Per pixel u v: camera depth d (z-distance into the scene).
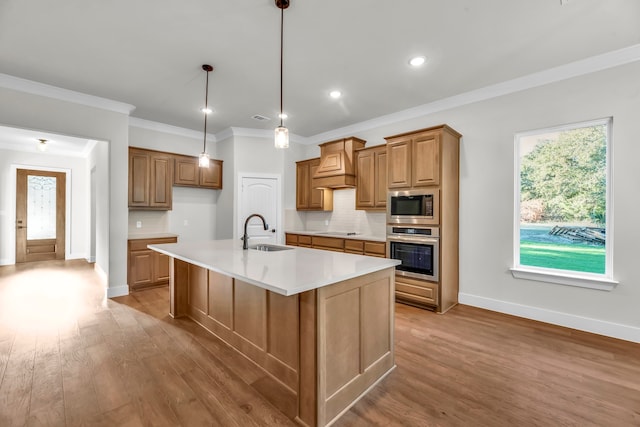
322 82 3.23
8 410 1.67
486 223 3.39
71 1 2.00
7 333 2.70
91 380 1.98
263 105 3.93
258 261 2.11
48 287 4.30
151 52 2.65
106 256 4.04
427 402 1.79
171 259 3.16
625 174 2.59
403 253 3.59
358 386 1.84
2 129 4.80
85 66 2.89
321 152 4.99
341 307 1.73
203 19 2.20
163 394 1.85
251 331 2.27
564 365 2.19
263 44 2.52
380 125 4.46
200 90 3.46
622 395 1.84
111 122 3.78
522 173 3.22
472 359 2.29
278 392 1.89
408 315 3.22
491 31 2.33
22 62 2.81
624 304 2.60
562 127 2.94
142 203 4.32
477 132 3.45
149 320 3.06
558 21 2.19
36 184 6.32
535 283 3.08
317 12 2.11
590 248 2.84
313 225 5.61
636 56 2.53
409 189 3.52
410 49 2.59
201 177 5.04
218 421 1.62
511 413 1.68
